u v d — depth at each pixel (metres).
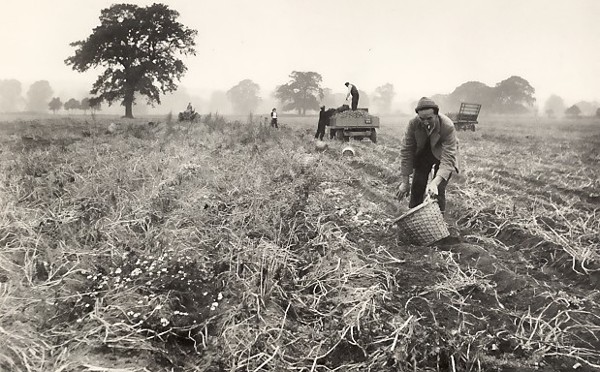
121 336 3.33
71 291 3.96
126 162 9.09
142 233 5.47
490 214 6.97
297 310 3.99
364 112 20.05
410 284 4.62
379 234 6.20
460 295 4.32
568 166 13.28
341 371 3.20
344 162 12.84
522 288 4.46
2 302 3.62
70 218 5.67
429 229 5.56
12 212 5.52
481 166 12.87
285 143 15.48
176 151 11.07
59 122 29.05
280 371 3.13
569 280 4.80
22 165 8.78
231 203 6.70
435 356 3.32
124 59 56.31
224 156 11.33
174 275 4.18
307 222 6.15
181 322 3.61
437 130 5.92
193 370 3.15
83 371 2.95
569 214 7.01
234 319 3.64
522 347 3.50
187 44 57.09
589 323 3.79
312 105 130.62
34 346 3.16
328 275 4.60
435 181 5.88
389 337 3.47
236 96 186.50
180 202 6.41
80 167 9.09
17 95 172.75
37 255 4.68
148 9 54.84
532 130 36.69
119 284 3.97
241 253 4.68
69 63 55.50
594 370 3.25
